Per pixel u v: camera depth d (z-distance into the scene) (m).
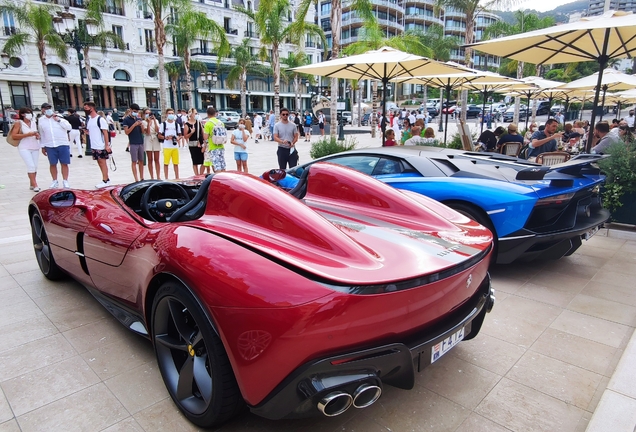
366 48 19.81
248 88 51.53
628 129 10.73
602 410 2.06
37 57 34.59
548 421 2.06
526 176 3.70
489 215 3.76
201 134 9.04
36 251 3.82
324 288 1.58
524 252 3.73
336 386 1.57
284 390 1.61
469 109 43.56
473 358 2.60
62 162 8.25
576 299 3.45
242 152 9.50
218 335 1.74
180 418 2.06
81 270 3.05
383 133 9.00
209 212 2.21
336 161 5.01
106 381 2.35
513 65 25.11
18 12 27.17
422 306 1.77
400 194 2.75
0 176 10.05
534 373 2.45
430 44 37.78
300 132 24.50
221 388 1.76
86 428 1.99
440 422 2.04
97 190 3.46
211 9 46.03
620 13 5.48
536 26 29.69
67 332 2.87
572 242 3.90
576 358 2.61
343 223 2.43
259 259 1.74
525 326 3.00
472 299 2.18
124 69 40.06
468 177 4.06
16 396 2.22
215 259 1.78
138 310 2.48
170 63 40.53
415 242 2.13
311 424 2.02
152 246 2.15
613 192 5.38
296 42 18.12
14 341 2.76
